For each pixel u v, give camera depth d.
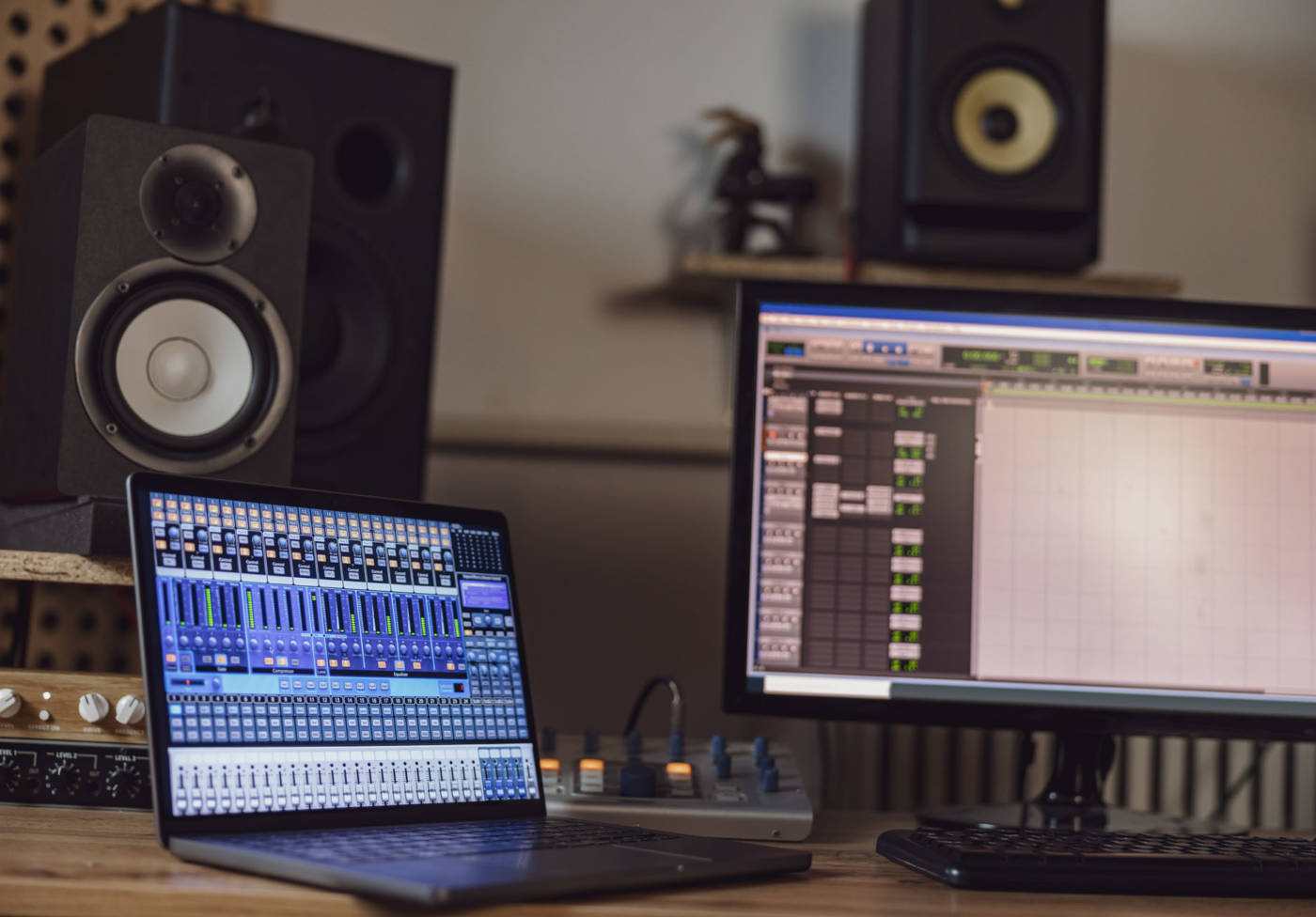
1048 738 1.58
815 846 0.91
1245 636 1.04
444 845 0.71
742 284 1.06
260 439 0.99
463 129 1.61
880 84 1.56
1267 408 1.07
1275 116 1.75
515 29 1.63
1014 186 1.49
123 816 0.87
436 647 0.86
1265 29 1.76
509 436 1.56
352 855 0.66
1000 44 1.50
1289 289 1.74
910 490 1.05
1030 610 1.04
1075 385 1.07
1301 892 0.78
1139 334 1.07
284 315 1.01
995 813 1.12
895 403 1.06
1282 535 1.06
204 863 0.69
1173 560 1.05
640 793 0.92
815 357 1.06
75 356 0.92
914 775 1.56
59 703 0.89
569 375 1.62
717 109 1.66
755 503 1.04
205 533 0.77
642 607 1.59
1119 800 1.59
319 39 1.21
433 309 1.26
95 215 0.94
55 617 1.35
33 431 0.99
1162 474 1.06
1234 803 1.60
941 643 1.04
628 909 0.64
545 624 1.57
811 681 1.03
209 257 0.98
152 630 0.73
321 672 0.79
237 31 1.16
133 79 1.17
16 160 1.35
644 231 1.64
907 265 1.53
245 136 1.15
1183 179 1.74
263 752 0.75
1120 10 1.74
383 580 0.85
